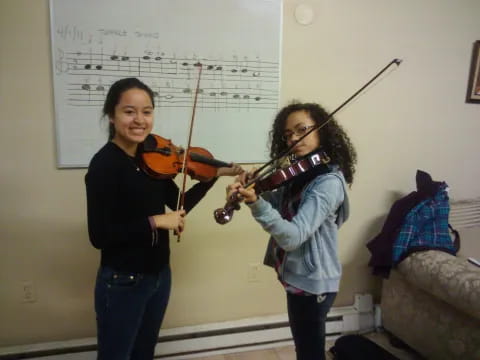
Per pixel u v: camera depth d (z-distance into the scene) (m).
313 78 2.14
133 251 1.26
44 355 1.93
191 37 1.92
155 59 1.89
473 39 2.37
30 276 1.93
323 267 1.26
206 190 1.60
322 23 2.10
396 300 2.17
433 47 2.30
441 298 1.78
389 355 1.97
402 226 2.06
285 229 1.10
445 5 2.27
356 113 2.24
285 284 1.32
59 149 1.85
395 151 2.36
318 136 1.35
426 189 2.11
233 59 2.00
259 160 2.13
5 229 1.86
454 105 2.42
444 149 2.46
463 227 2.38
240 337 2.14
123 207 1.24
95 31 1.80
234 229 2.15
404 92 2.30
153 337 1.47
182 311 2.15
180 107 1.97
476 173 2.56
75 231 1.94
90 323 2.03
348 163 1.39
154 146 1.40
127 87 1.22
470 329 1.73
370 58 2.21
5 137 1.79
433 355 1.94
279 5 2.01
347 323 2.33
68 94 1.82
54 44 1.76
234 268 2.19
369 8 2.15
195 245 2.11
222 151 2.07
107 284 1.26
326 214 1.19
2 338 1.94
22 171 1.84
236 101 2.04
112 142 1.27
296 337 1.35
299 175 1.26
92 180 1.18
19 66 1.76
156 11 1.86
